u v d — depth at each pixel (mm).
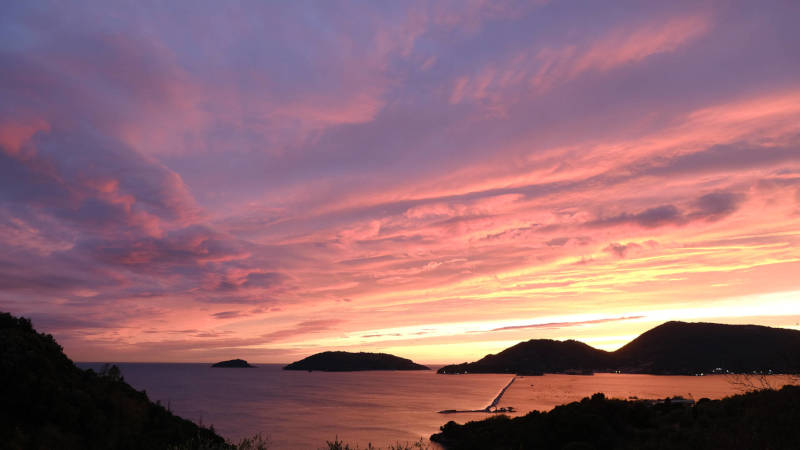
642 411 44000
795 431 13883
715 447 15172
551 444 44469
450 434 92125
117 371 57688
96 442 40625
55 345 55188
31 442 35875
